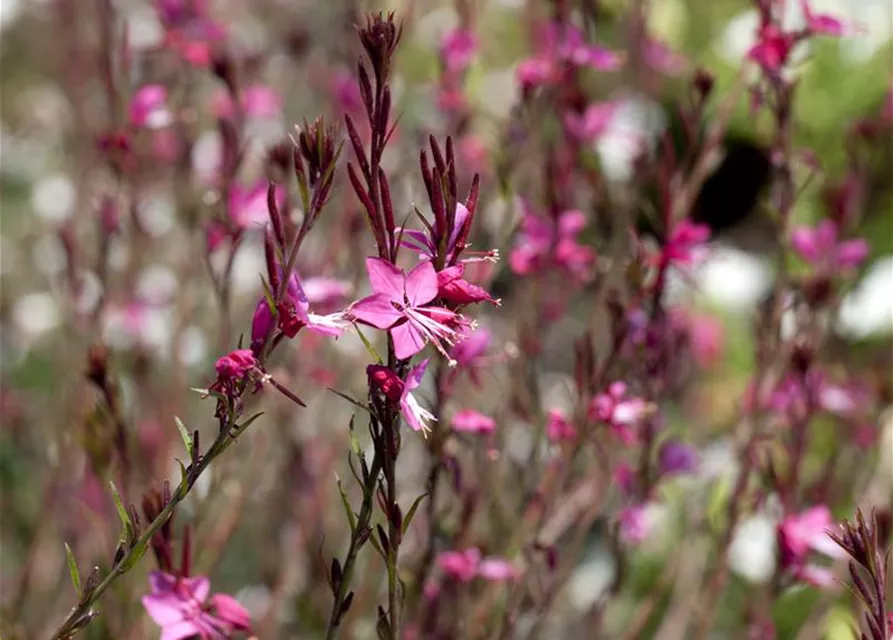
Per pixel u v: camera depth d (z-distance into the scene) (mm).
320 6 1616
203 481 996
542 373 1383
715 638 1184
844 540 747
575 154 1022
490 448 906
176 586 792
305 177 720
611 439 950
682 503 1215
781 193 940
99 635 887
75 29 1480
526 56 1289
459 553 887
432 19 1526
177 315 1085
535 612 940
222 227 902
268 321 731
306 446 1185
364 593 960
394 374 713
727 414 1424
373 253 1090
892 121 1159
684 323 1028
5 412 1305
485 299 720
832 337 1175
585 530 930
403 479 1103
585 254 956
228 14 1654
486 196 1009
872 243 1577
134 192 1006
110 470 909
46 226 1604
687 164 942
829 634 1204
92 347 886
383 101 717
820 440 1308
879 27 1790
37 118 1875
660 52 1266
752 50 923
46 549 1227
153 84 1143
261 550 1175
